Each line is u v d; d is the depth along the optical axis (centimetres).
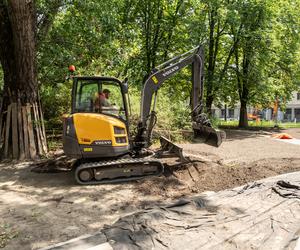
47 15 1046
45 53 1055
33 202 546
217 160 877
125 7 1847
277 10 1936
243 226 366
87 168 660
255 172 716
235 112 5041
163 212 402
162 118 1318
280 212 408
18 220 460
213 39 2047
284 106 2841
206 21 1978
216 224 369
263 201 451
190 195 585
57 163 806
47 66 1090
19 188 634
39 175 746
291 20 1983
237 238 337
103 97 726
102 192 605
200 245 322
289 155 990
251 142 1353
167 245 321
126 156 721
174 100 1659
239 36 1936
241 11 1847
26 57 903
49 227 434
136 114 1139
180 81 2066
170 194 595
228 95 2228
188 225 365
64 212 495
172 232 347
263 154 1010
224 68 2092
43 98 1295
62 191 612
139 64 1997
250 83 2066
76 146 672
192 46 1830
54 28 1100
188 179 691
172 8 1980
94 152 673
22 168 828
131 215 396
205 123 811
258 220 383
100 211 500
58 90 1343
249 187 533
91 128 677
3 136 950
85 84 723
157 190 614
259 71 2006
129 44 1338
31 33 894
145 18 1953
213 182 661
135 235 338
